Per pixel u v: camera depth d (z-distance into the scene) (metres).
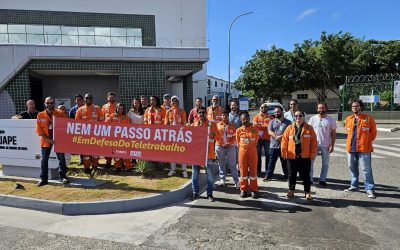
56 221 5.94
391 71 43.94
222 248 4.67
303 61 40.69
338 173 9.13
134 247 4.77
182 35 24.03
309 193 6.82
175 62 16.75
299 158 6.79
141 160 8.24
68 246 4.84
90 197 6.71
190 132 7.23
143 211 6.40
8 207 6.78
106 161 9.38
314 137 6.75
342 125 23.64
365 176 6.98
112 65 16.19
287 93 44.88
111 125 7.89
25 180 8.16
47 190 7.29
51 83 19.45
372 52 44.62
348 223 5.51
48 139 7.68
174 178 8.19
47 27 21.23
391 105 24.52
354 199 6.80
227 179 8.88
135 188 7.29
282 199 6.93
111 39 21.58
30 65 15.54
